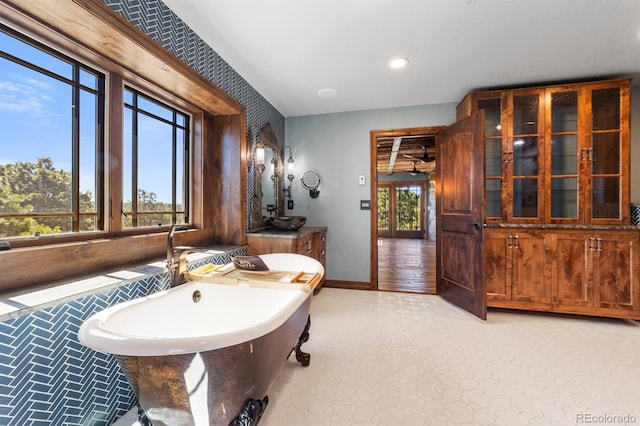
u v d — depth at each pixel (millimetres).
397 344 2061
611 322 2469
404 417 1342
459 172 2811
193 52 1835
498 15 1726
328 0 1587
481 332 2258
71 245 1348
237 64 2326
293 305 1271
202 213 2393
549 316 2611
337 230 3596
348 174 3562
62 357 1078
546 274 2545
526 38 1970
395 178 9281
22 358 956
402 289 3479
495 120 2789
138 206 1846
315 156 3662
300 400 1464
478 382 1608
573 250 2490
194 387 938
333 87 2816
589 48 2096
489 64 2338
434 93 2965
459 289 2818
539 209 2617
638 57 2223
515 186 2729
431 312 2701
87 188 1518
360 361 1836
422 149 5523
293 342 1475
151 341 832
